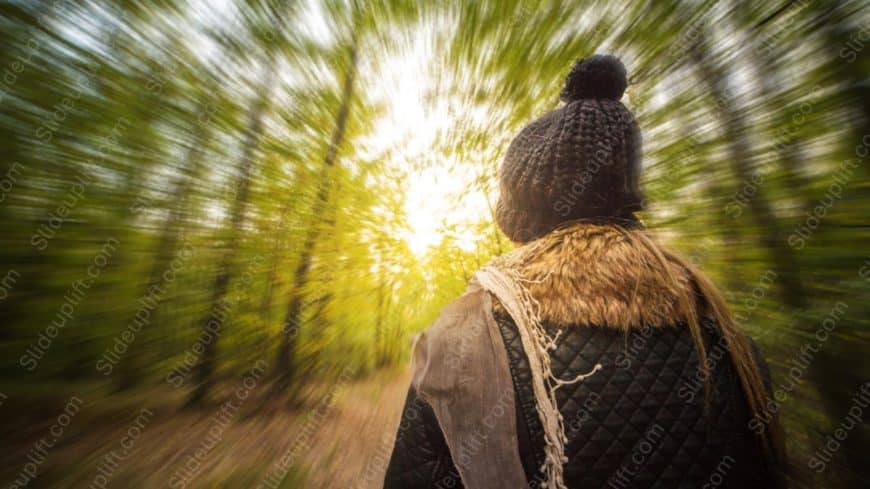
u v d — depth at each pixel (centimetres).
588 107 84
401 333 934
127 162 427
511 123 470
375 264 748
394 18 540
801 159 189
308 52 575
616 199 82
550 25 411
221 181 552
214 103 501
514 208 90
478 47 468
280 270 699
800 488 176
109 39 390
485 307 76
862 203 166
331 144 644
